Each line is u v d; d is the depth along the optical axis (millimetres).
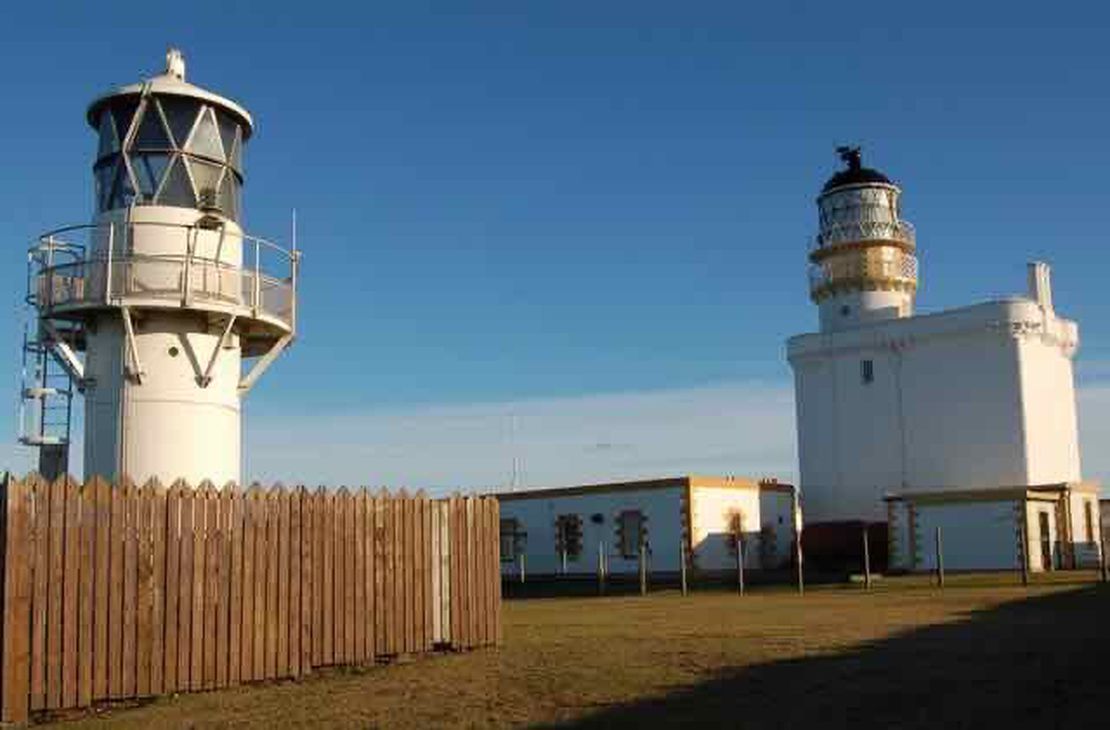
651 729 10539
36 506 12492
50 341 20406
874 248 50219
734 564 43688
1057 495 40688
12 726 11938
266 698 13078
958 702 11281
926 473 46562
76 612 12688
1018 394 44344
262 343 22688
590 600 33000
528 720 11227
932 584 33406
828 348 49812
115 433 19547
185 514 13797
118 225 19719
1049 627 18438
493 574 17469
